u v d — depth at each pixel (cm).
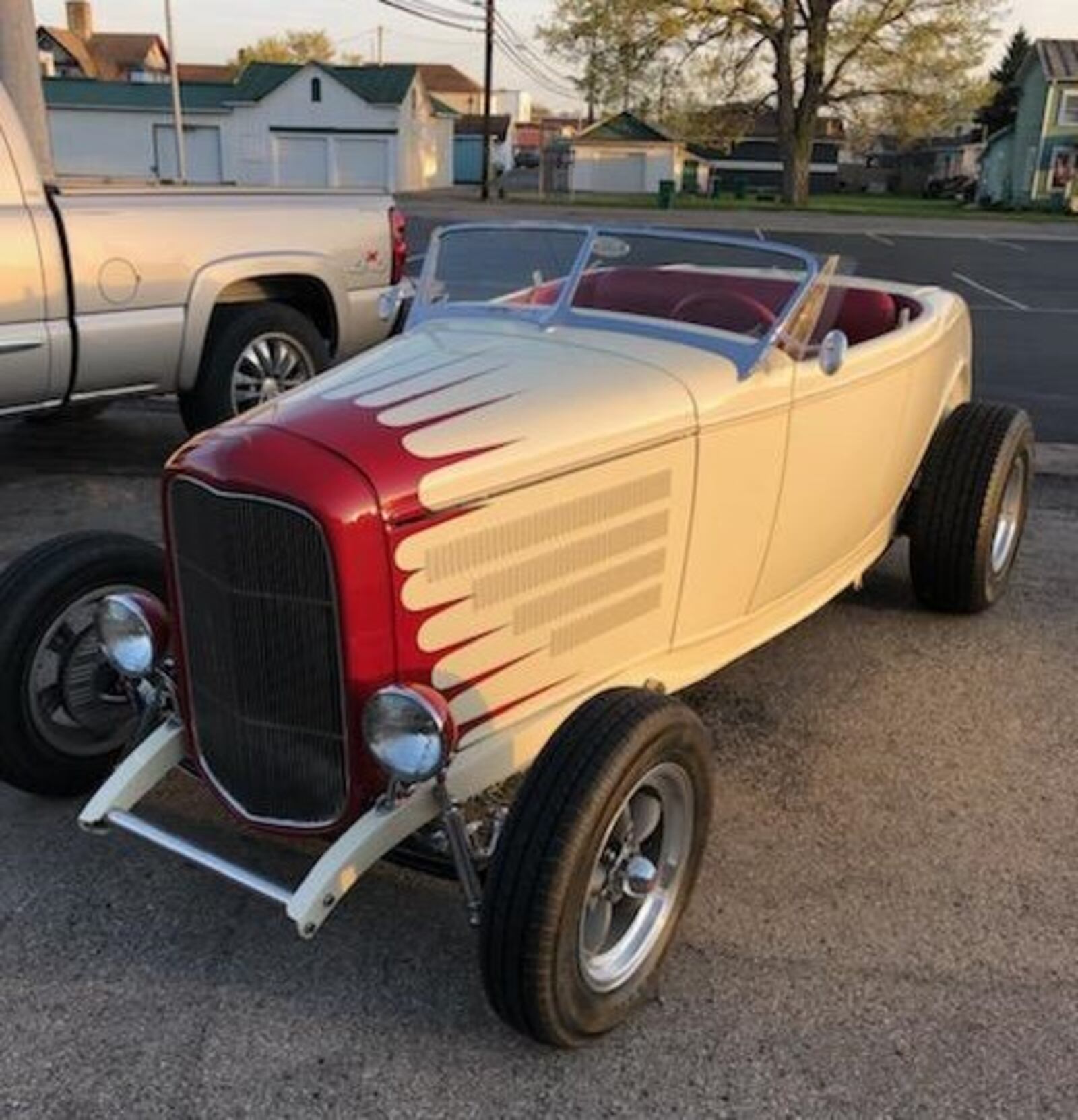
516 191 4956
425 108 5091
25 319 602
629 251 394
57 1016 290
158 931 321
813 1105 269
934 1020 295
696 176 5484
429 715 262
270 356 725
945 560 507
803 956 316
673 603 353
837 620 528
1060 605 549
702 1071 278
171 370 675
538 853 257
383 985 303
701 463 343
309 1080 273
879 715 443
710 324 380
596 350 351
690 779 295
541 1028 269
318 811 293
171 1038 284
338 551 262
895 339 439
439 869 296
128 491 684
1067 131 4778
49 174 865
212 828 363
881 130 4053
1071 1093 273
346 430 282
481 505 286
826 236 2895
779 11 3850
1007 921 331
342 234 748
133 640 324
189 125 4566
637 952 292
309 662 276
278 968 308
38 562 354
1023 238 2975
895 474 473
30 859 349
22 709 352
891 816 379
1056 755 418
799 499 394
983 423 507
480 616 293
